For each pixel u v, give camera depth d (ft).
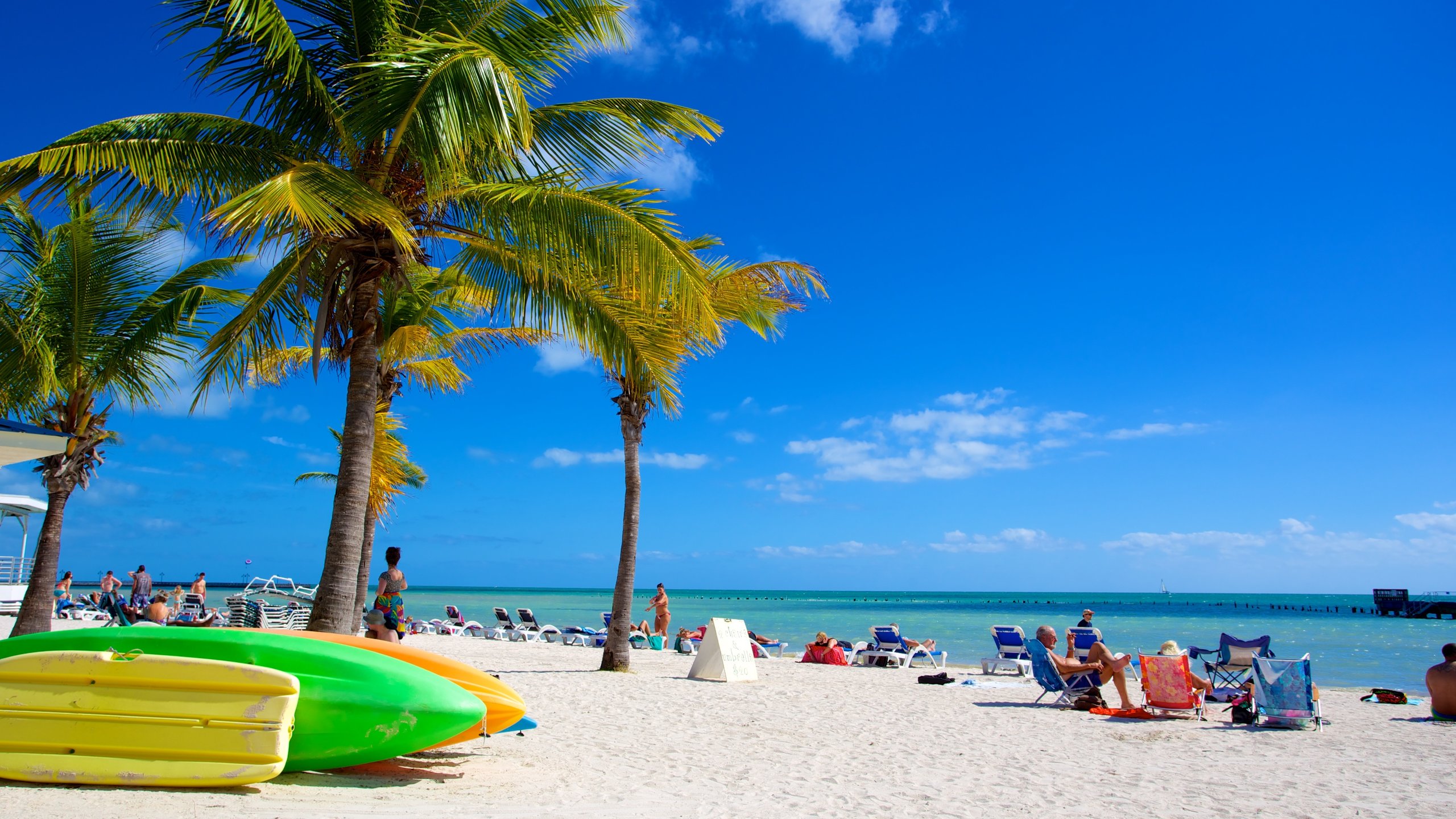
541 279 26.96
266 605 59.52
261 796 13.71
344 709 15.37
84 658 14.12
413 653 18.52
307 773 15.92
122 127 22.39
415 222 25.53
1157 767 20.58
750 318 43.39
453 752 19.58
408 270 25.68
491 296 28.27
